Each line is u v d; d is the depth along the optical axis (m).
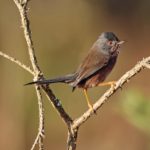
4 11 15.44
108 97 5.36
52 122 16.52
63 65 17.42
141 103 7.73
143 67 5.10
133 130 16.94
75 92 16.62
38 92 5.52
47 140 16.59
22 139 15.20
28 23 5.47
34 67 5.52
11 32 15.41
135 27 22.14
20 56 15.33
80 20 18.06
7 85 15.20
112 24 21.55
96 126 17.55
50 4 17.62
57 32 17.64
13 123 15.28
